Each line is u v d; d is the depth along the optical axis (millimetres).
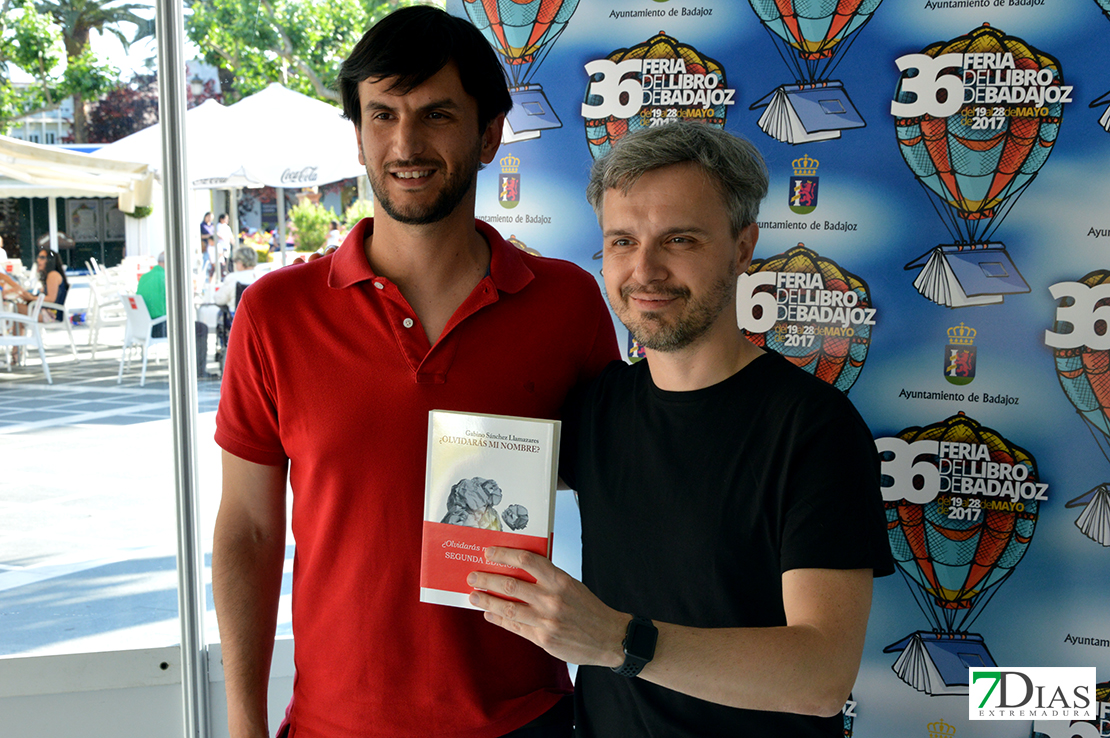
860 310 1907
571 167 2016
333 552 1219
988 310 1843
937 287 1864
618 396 1171
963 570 1894
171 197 2121
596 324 1335
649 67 1948
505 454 979
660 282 1018
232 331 1281
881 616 1941
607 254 1075
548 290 1288
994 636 1885
